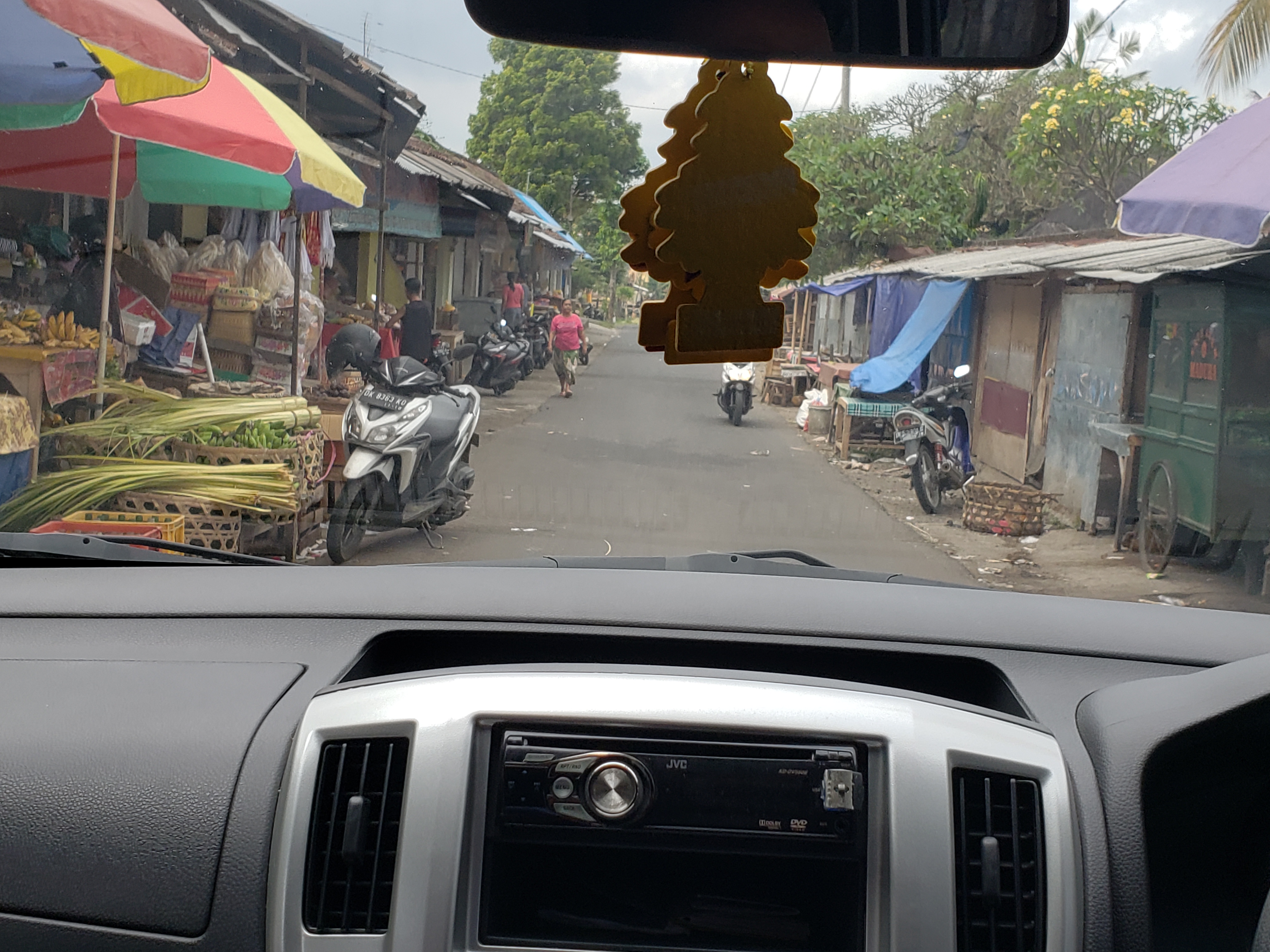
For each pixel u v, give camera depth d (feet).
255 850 5.15
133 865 5.18
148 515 13.29
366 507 18.39
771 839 4.91
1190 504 21.57
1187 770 5.38
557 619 6.67
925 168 21.22
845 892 4.92
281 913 4.99
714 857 4.99
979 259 32.17
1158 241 28.63
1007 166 22.36
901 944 4.78
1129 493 24.44
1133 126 20.95
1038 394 34.32
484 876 4.97
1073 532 25.25
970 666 6.38
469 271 61.82
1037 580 18.76
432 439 18.78
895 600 7.16
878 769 4.98
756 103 2.93
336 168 19.57
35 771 5.39
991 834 4.97
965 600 7.22
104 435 15.56
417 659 6.67
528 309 61.31
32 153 21.84
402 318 36.22
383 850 5.00
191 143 17.22
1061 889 4.90
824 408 39.40
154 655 6.28
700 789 4.93
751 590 7.25
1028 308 35.35
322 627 6.59
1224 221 17.92
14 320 17.84
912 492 29.40
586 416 39.96
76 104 17.07
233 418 15.87
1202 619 7.04
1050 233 29.76
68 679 5.98
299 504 15.42
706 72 2.92
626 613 6.77
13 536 7.86
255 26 22.56
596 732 5.04
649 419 40.57
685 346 2.90
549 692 5.13
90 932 5.16
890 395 35.76
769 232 2.94
